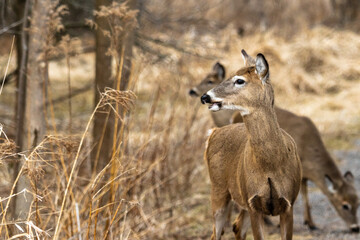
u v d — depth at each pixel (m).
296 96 25.64
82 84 24.92
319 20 35.16
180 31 20.08
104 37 11.43
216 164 9.17
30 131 9.84
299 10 35.03
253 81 7.79
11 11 15.19
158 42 15.30
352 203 12.45
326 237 11.96
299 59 28.75
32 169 7.59
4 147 7.79
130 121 11.17
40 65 9.86
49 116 16.41
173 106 14.00
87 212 9.89
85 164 11.77
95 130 11.55
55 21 9.73
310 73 28.19
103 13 9.75
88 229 8.02
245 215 9.44
